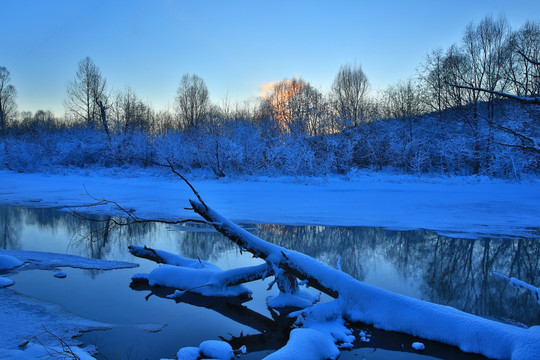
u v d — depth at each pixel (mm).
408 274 8750
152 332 5906
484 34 27594
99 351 5273
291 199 19781
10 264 8977
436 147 30406
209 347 5168
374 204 18281
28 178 30734
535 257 10094
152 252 9141
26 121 57844
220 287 7441
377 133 32531
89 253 10430
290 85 37031
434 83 30469
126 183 27125
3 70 54719
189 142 31578
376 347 5422
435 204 18266
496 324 5336
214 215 7055
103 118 39062
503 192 22203
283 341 5715
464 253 10422
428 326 5629
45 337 5578
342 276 6500
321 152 30141
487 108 26875
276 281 7031
